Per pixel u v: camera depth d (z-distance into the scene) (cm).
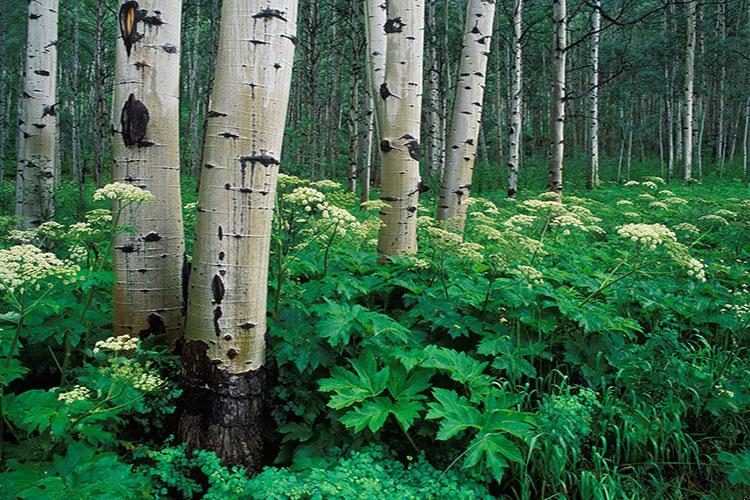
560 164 1104
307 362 322
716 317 453
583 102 3048
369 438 324
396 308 463
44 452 267
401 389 327
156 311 359
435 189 1730
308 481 271
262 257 316
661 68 2416
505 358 367
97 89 1545
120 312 355
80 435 269
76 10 2055
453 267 510
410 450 327
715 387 379
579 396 341
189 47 2769
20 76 2505
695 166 2512
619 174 2294
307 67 2195
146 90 347
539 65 3209
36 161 760
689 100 1878
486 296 419
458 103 637
